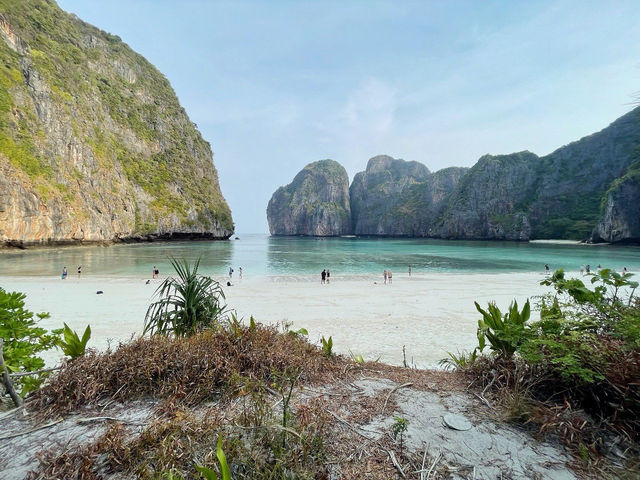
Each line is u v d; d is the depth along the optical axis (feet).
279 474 5.96
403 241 428.15
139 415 7.93
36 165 182.39
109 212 235.61
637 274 97.55
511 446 7.19
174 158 337.52
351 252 224.12
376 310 51.57
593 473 6.38
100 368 9.21
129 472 6.07
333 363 12.42
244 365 10.36
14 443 6.91
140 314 45.91
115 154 264.93
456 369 12.50
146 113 332.39
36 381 11.93
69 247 200.13
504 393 9.18
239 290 74.43
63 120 212.64
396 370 12.30
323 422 7.54
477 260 164.25
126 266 120.26
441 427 7.93
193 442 6.60
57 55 246.88
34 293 64.75
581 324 10.46
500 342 10.98
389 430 7.75
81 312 47.21
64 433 7.20
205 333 12.43
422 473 6.30
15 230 166.50
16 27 222.07
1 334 12.25
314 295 67.62
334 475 6.19
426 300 61.67
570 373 8.29
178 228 301.84
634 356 8.03
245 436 6.89
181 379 8.94
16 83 189.06
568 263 146.00
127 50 364.58
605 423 7.63
